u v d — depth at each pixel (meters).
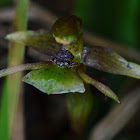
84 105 0.15
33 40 0.14
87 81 0.14
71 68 0.14
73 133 0.15
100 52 0.14
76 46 0.14
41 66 0.14
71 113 0.15
